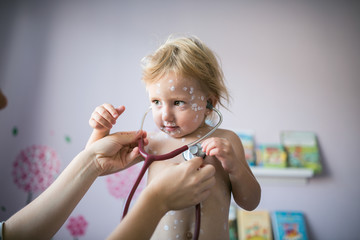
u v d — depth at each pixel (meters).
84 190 0.60
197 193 0.48
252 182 0.66
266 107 2.19
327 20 2.30
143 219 0.43
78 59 2.18
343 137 2.16
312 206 2.05
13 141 2.03
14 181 1.97
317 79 2.23
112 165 0.63
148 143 0.74
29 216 0.55
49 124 2.07
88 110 2.12
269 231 1.92
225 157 0.59
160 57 0.71
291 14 2.30
